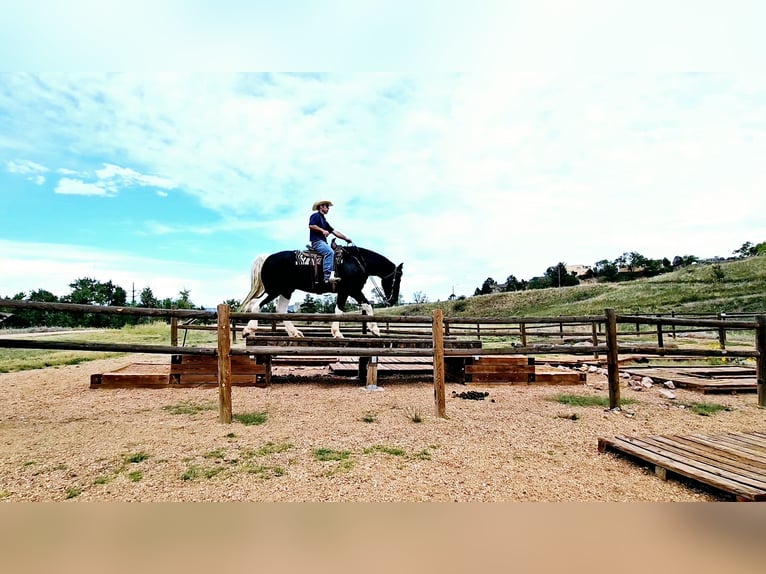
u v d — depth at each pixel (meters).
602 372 8.89
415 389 6.83
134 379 6.57
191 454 3.53
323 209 7.55
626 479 3.18
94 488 2.88
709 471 2.98
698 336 17.30
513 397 6.18
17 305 4.19
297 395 6.15
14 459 3.38
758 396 5.94
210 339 15.74
